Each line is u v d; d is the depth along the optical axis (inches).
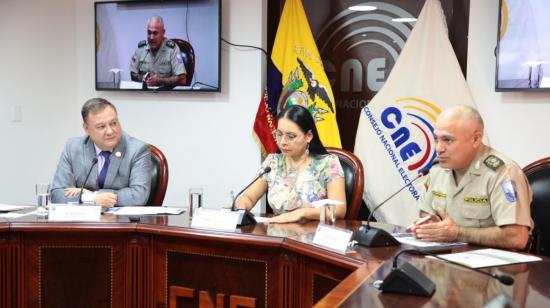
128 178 104.6
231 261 78.7
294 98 135.9
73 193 97.4
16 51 140.9
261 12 138.4
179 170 148.2
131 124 152.4
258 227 82.1
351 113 142.6
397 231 79.7
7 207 98.1
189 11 140.9
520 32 115.7
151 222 85.1
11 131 140.2
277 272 75.9
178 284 82.4
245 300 77.7
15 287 84.5
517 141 120.6
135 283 84.7
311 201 93.1
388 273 52.2
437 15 126.3
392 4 137.0
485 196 73.7
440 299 45.4
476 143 73.4
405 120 127.3
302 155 96.7
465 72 129.4
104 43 150.0
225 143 143.3
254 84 139.7
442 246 70.0
